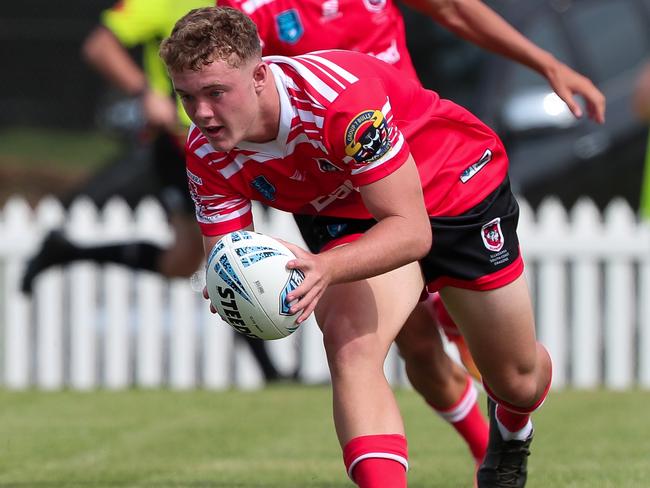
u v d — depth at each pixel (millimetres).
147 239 30516
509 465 15406
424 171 13180
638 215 31438
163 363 31656
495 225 13492
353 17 15539
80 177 60562
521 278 13688
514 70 32094
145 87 27609
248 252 11594
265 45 15625
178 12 27531
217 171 12797
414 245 11961
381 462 11875
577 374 30328
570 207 31172
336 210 13445
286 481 17703
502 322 13531
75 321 30703
